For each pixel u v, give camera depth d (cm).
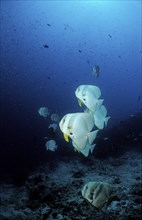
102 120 304
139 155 1407
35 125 2662
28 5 5103
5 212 904
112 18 6372
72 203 860
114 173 1208
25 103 4281
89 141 277
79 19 6688
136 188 934
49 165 1459
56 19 6662
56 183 1096
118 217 738
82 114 280
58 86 6166
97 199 368
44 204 895
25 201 997
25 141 2166
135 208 783
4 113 3641
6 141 2238
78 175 1201
